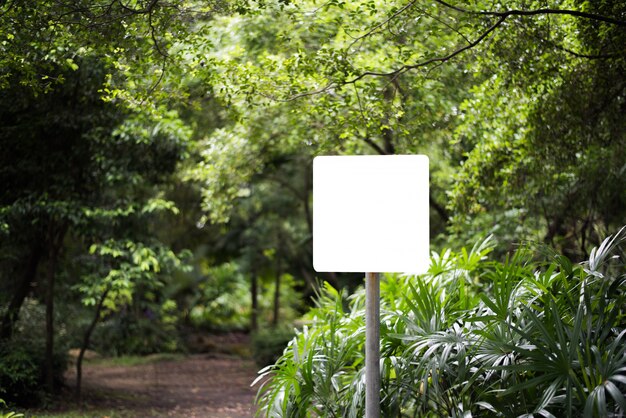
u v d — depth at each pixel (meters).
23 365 9.12
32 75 5.50
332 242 2.64
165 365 16.39
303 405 4.44
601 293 3.89
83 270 10.73
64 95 9.02
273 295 25.12
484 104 7.49
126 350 17.75
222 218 11.60
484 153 7.64
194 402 10.80
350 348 4.66
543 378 3.56
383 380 4.33
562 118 6.75
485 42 6.14
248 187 16.42
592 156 7.23
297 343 4.93
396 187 2.61
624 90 6.55
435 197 11.26
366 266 2.62
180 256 10.20
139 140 9.02
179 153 9.76
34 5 5.00
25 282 9.98
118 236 9.70
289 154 14.86
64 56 6.14
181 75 6.08
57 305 11.23
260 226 19.78
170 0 5.51
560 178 7.63
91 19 5.18
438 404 4.18
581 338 3.66
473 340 4.10
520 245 4.85
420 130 6.69
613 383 3.34
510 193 7.79
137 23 5.38
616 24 5.39
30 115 8.94
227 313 24.02
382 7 5.88
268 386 4.67
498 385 4.03
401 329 4.62
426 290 4.57
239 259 22.38
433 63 6.03
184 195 17.67
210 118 12.62
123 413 9.40
